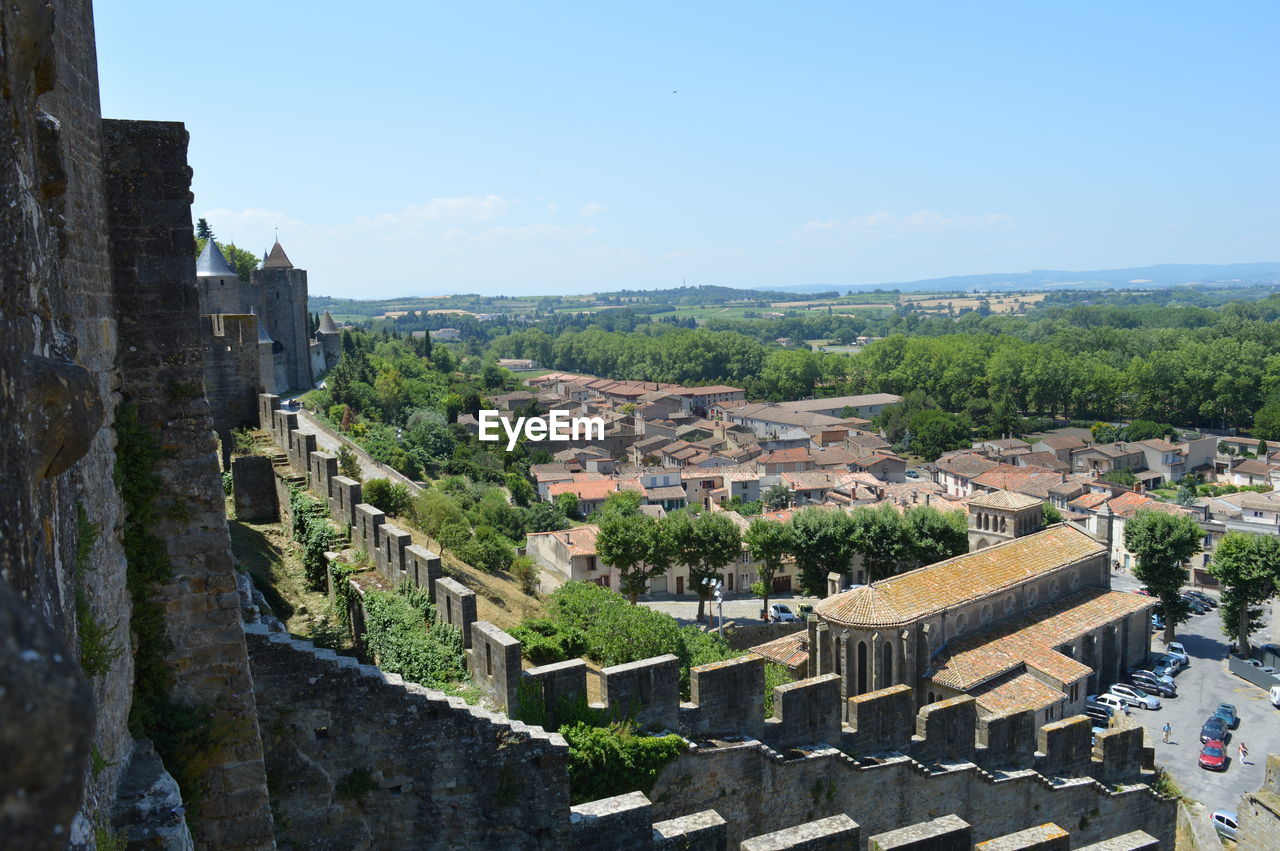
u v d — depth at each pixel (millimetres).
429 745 20938
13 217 7453
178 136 15766
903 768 31250
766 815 28500
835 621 52875
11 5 7566
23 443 6812
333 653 20578
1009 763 34594
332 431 77625
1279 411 184000
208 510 15953
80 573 12047
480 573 48062
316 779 20078
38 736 4020
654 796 26141
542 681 24969
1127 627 77062
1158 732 67938
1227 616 85375
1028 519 81375
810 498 145625
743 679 29141
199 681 15922
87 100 14461
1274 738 67875
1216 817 52625
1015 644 57438
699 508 136125
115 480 14898
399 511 52719
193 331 15820
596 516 120625
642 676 26891
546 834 21734
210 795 15930
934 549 79000
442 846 21094
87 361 13797
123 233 15422
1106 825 35750
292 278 131875
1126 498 131125
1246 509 128625
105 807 12266
